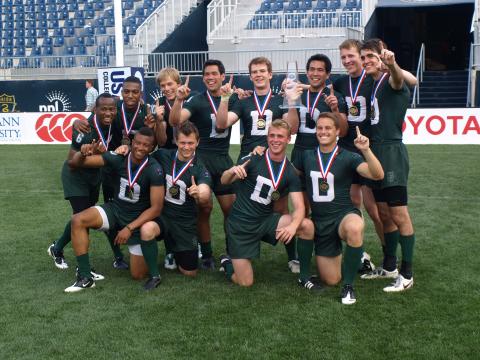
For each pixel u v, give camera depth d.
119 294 4.93
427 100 19.55
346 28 19.06
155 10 21.94
